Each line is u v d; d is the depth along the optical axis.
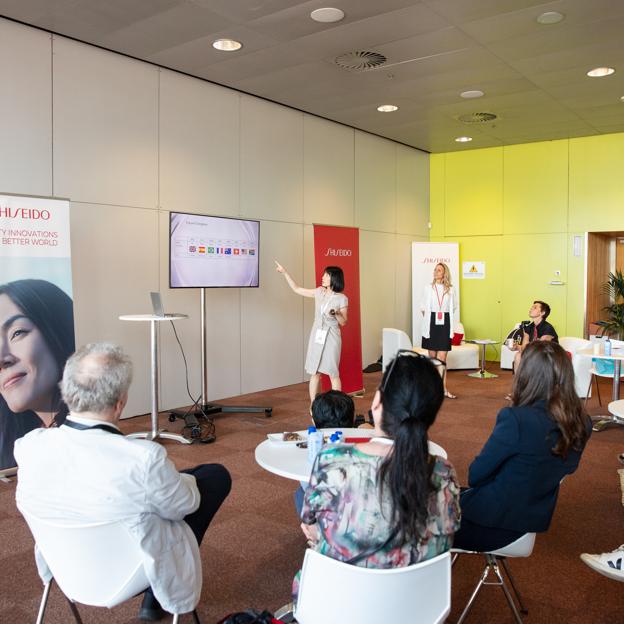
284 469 2.39
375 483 1.53
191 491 1.95
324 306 6.05
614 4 4.60
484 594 2.73
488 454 2.13
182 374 6.39
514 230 9.61
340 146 8.40
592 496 3.95
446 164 10.23
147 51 5.60
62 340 4.43
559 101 7.18
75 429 1.83
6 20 4.83
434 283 7.42
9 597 2.67
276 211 7.44
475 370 9.14
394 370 1.63
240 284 6.15
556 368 2.14
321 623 1.58
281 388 7.53
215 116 6.61
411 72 6.17
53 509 1.82
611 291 9.35
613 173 8.74
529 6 4.63
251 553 3.11
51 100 5.15
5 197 4.15
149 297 6.01
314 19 4.89
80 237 5.42
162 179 6.09
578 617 2.54
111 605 1.85
